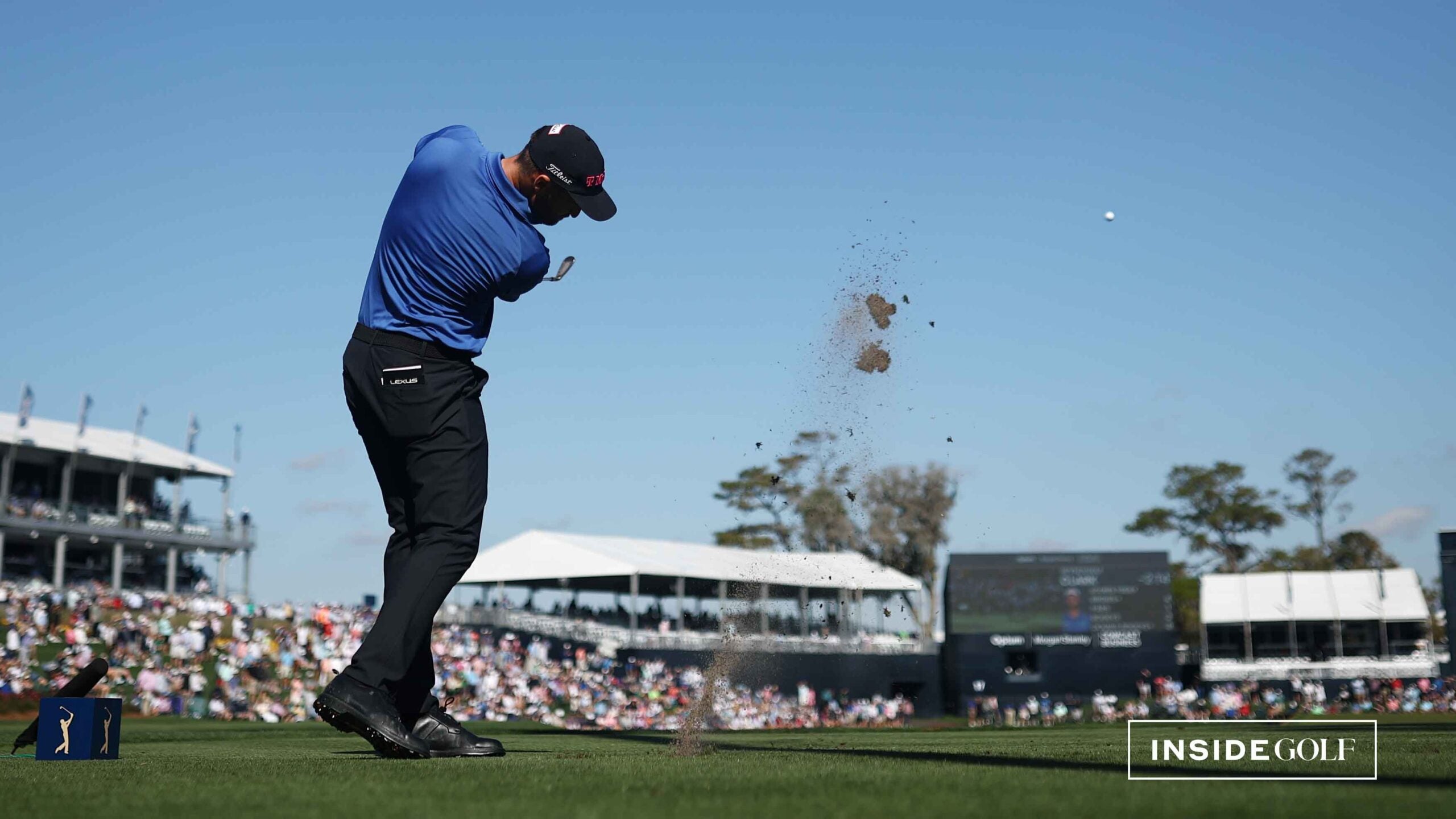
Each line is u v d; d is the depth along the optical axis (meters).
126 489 61.19
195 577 66.81
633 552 53.34
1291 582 57.16
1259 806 2.86
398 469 5.54
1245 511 78.56
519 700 39.00
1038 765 4.69
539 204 5.50
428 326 5.37
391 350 5.38
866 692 49.00
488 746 5.70
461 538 5.49
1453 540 48.47
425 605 5.40
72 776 4.20
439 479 5.43
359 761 5.20
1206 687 53.59
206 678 36.72
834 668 48.22
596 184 5.46
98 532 58.66
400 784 3.70
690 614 54.88
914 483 64.38
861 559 52.88
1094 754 5.89
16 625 36.97
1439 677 51.16
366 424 5.52
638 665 46.38
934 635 59.78
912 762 5.00
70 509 57.84
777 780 3.78
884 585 51.78
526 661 46.47
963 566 50.75
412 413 5.37
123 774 4.27
